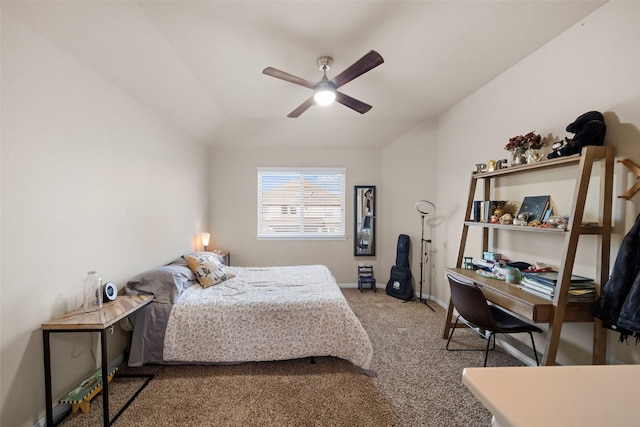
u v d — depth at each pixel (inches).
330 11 70.9
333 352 89.7
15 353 58.6
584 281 68.8
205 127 149.6
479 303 79.7
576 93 76.5
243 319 88.7
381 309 142.6
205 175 172.4
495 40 83.6
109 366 85.7
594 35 71.6
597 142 67.5
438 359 94.3
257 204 182.2
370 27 77.2
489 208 98.6
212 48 87.1
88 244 78.4
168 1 67.2
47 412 62.1
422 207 161.5
